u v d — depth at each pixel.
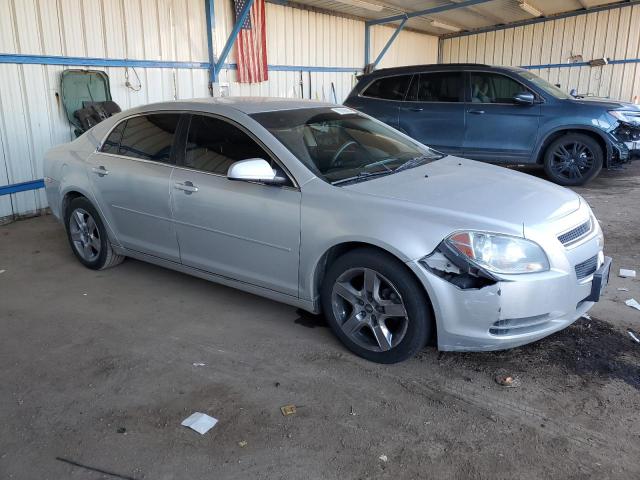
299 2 11.88
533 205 3.31
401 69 9.44
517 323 3.04
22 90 7.02
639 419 2.84
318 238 3.38
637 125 8.16
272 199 3.59
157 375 3.34
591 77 16.83
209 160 3.99
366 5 12.38
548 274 3.02
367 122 4.55
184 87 9.41
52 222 6.98
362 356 3.45
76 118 7.44
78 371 3.39
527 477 2.46
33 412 2.99
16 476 2.52
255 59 10.80
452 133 8.91
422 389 3.13
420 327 3.15
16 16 6.84
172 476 2.51
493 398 3.04
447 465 2.55
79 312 4.23
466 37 18.72
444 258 3.00
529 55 17.67
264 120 3.90
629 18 15.76
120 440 2.75
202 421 2.88
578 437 2.71
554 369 3.31
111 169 4.59
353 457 2.61
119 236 4.70
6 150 6.93
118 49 8.16
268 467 2.55
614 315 3.98
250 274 3.84
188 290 4.62
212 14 9.60
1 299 4.51
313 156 3.70
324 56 13.09
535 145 8.45
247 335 3.82
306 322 4.00
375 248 3.25
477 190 3.47
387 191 3.39
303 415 2.93
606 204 7.36
